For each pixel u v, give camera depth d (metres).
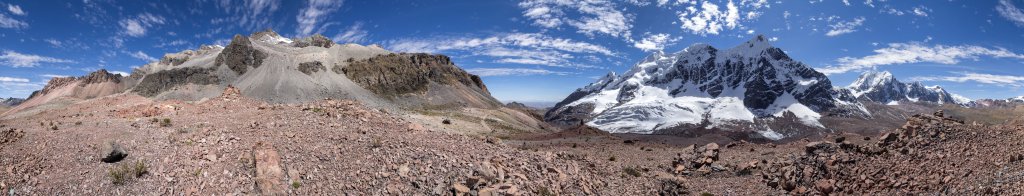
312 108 34.75
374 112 37.12
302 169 22.47
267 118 31.06
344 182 22.09
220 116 32.09
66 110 46.97
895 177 28.89
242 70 191.25
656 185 30.34
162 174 20.94
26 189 19.80
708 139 104.44
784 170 30.94
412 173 23.30
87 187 20.11
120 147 22.53
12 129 25.34
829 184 28.58
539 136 75.62
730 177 34.12
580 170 30.16
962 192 25.11
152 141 24.64
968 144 30.72
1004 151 28.09
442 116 115.06
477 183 22.89
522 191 23.00
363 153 25.12
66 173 21.02
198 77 180.00
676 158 38.50
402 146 26.59
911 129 35.34
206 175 20.81
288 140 25.73
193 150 23.14
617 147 51.94
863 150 32.72
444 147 27.89
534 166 28.09
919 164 29.66
